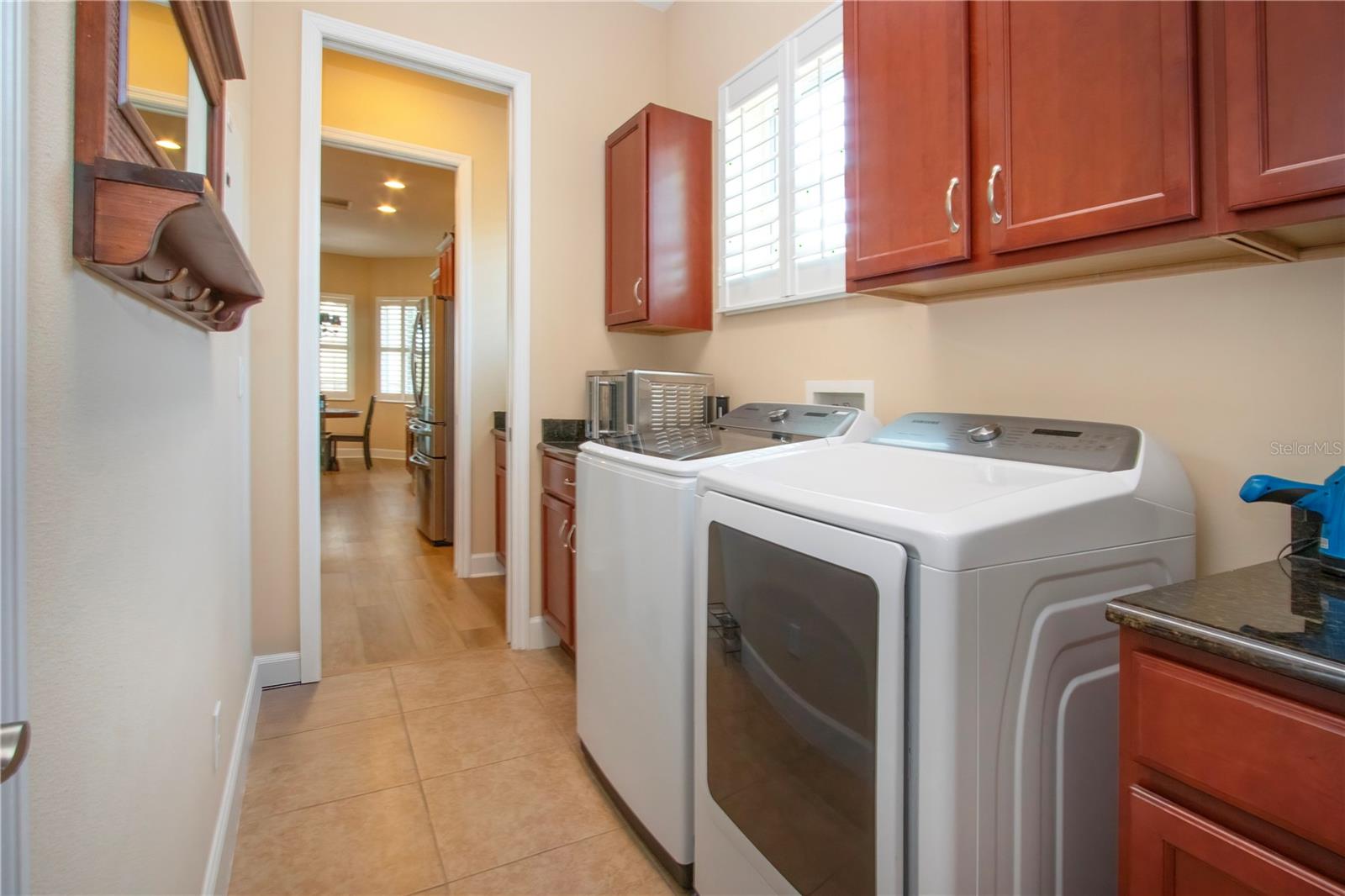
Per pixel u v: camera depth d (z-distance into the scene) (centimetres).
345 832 165
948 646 83
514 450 286
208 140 129
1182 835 74
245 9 219
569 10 291
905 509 92
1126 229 105
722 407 270
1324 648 65
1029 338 154
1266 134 89
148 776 91
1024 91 119
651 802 155
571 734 215
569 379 296
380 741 208
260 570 242
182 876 110
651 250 266
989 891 88
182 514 115
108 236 67
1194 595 84
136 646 87
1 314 51
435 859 156
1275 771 66
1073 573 96
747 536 119
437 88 375
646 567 156
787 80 229
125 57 73
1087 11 109
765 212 246
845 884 98
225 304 139
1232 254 114
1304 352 111
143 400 91
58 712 63
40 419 59
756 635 118
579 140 295
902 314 189
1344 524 92
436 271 509
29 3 56
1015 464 120
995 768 88
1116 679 103
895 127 144
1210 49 95
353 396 966
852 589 95
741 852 123
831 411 183
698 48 289
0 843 51
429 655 280
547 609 281
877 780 91
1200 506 124
